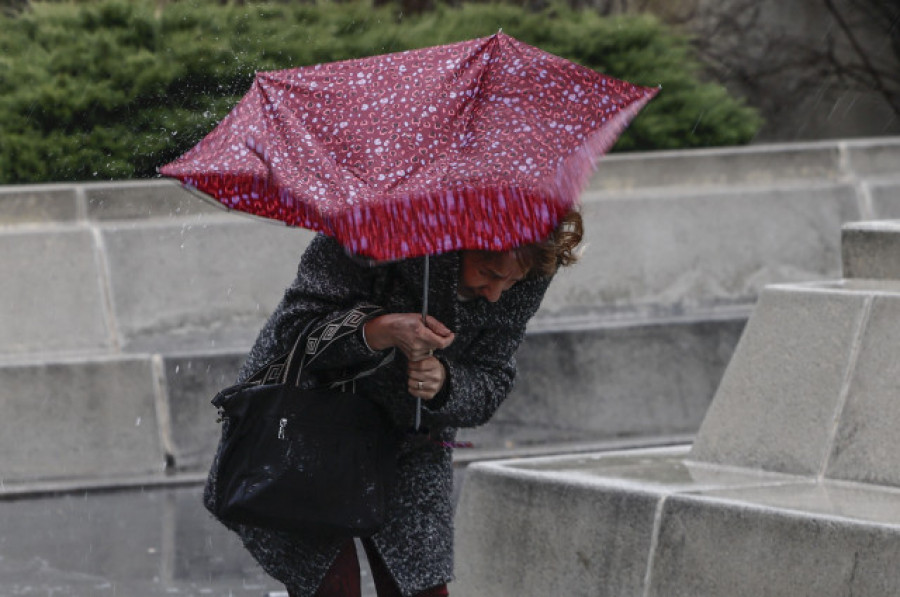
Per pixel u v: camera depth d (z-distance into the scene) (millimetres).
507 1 42250
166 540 22078
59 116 32125
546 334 28672
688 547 15180
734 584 14773
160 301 29391
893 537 13609
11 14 36094
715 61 56719
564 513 16406
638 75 37656
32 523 23281
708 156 34156
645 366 29156
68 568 20438
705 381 29453
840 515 14219
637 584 15578
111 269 29469
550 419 28609
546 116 11219
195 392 27062
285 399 11508
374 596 18891
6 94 32250
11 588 19359
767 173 34531
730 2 56906
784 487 16016
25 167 31797
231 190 11242
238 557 21062
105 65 32594
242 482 11469
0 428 26297
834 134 58188
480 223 10727
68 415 26547
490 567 17125
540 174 10836
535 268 11633
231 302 29688
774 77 57562
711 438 17688
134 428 26797
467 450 28188
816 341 17156
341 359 11516
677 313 31891
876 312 16797
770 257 33062
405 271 11617
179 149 32281
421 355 11391
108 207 30391
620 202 32656
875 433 16266
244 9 34406
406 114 11281
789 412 17094
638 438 29031
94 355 28453
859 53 58250
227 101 32812
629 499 15789
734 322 29766
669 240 32500
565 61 11406
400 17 37969
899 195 34969
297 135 11203
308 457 11453
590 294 31547
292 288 11891
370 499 11625
